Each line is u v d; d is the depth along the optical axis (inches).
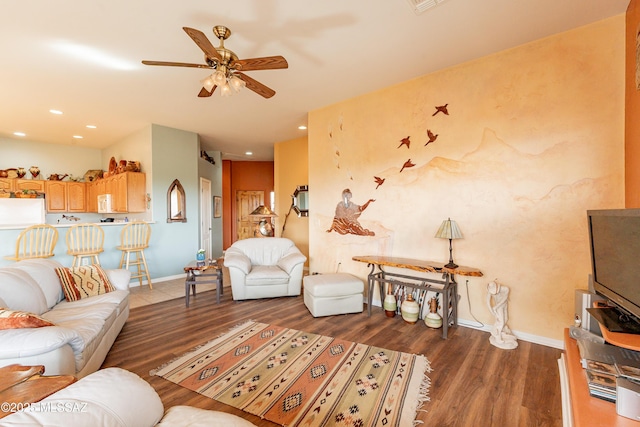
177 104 161.0
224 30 91.0
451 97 122.6
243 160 363.9
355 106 154.9
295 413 69.8
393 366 89.9
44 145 255.0
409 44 105.0
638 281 50.5
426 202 131.1
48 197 249.6
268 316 135.0
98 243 177.3
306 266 238.7
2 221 207.8
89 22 89.5
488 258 115.0
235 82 90.7
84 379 45.8
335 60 116.0
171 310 144.2
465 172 119.8
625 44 88.5
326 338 110.7
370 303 134.2
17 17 86.3
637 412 46.3
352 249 159.0
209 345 105.6
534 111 104.2
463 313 122.6
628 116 86.1
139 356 97.7
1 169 235.8
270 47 106.0
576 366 63.1
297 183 247.1
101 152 284.8
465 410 70.1
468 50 109.6
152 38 98.7
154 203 202.5
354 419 67.5
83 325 83.6
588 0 83.0
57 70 120.0
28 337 64.3
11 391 45.1
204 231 263.6
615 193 91.0
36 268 101.0
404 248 138.9
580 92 96.0
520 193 107.5
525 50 105.4
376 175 147.9
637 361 57.9
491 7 85.4
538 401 73.1
